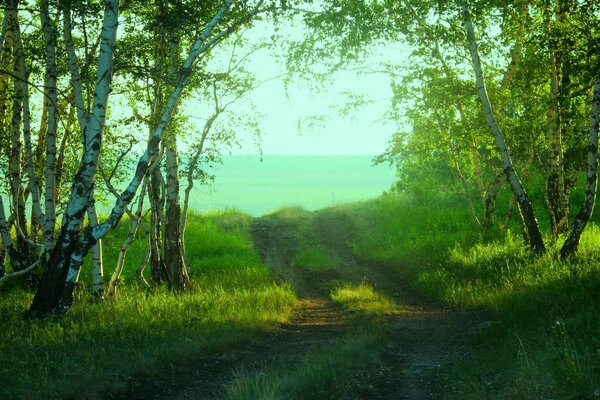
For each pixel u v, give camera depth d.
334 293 20.78
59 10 13.23
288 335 12.77
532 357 8.09
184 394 8.12
